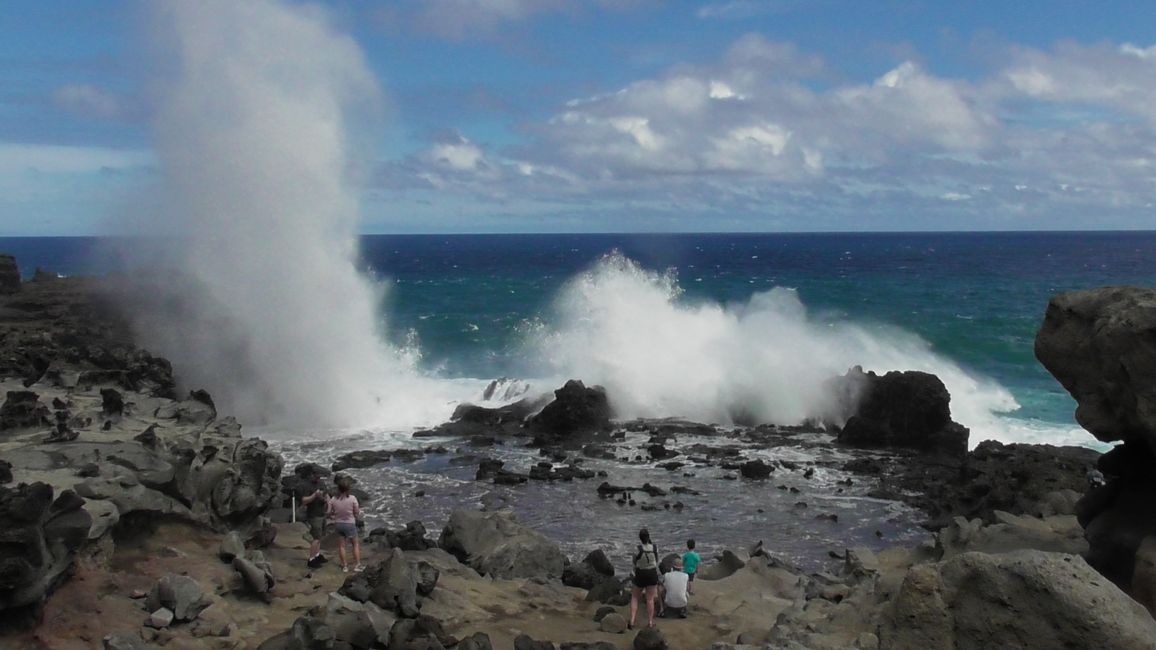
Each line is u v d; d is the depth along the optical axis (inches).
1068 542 412.5
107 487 503.5
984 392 1456.7
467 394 1428.4
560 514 867.4
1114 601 258.7
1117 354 321.4
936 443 1134.4
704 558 744.3
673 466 1045.8
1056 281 3693.4
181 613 432.1
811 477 1006.4
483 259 5900.6
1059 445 1132.5
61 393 799.1
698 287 3513.8
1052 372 363.6
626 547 775.7
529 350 1753.2
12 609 392.8
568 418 1232.2
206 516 560.7
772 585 617.6
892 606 303.7
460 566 625.3
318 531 639.8
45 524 424.8
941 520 838.5
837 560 746.2
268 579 497.0
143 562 494.0
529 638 449.1
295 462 1058.7
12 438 600.4
